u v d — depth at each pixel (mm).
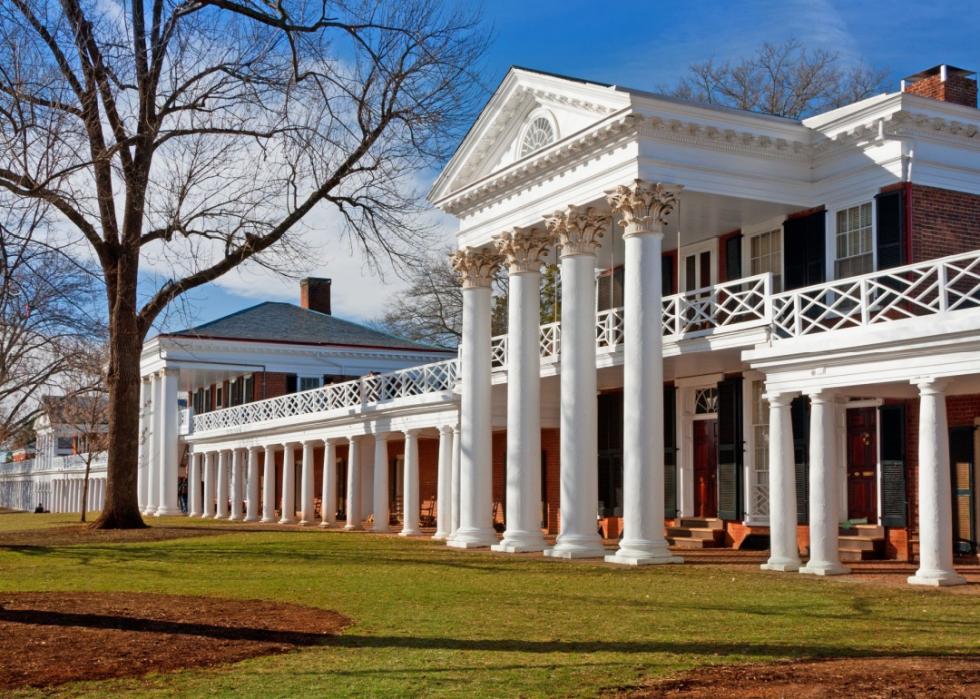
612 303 26812
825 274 23391
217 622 13500
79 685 10008
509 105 25828
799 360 18625
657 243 21828
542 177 24734
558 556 22766
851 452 23547
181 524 38781
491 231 26672
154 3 29234
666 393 28375
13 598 16188
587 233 23516
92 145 24297
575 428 23141
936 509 16516
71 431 81438
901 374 16984
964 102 24047
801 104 46250
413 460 32344
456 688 9641
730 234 26375
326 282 60281
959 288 22031
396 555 23469
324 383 52312
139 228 31062
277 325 53625
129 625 13281
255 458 44469
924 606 14078
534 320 25562
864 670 10031
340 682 9938
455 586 17219
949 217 22281
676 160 22125
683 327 24562
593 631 12469
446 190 28281
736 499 25594
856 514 23344
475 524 26766
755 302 25406
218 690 9711
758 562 21078
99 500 76812
